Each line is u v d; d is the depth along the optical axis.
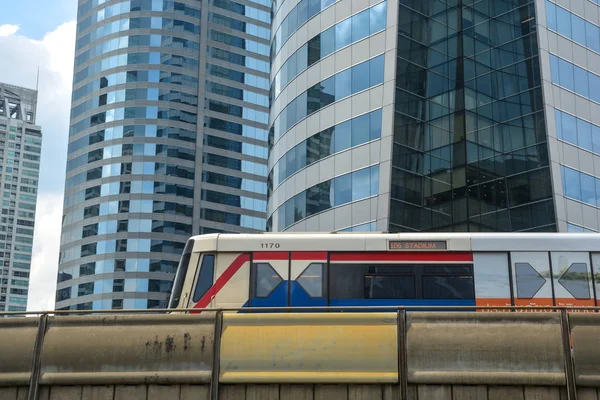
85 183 112.50
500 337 12.71
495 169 42.03
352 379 12.70
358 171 41.56
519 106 42.06
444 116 43.12
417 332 12.87
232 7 121.75
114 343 13.07
